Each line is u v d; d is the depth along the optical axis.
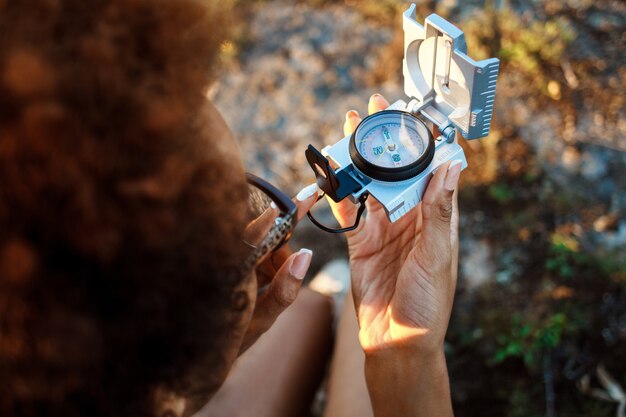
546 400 2.44
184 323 0.86
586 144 2.85
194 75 0.81
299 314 2.22
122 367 0.85
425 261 1.48
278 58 3.32
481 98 1.46
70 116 0.70
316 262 2.87
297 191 2.96
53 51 0.70
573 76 3.00
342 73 3.24
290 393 2.06
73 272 0.76
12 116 0.69
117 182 0.73
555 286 2.59
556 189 2.77
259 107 3.19
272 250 1.19
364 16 3.37
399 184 1.52
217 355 0.94
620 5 3.17
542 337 2.50
